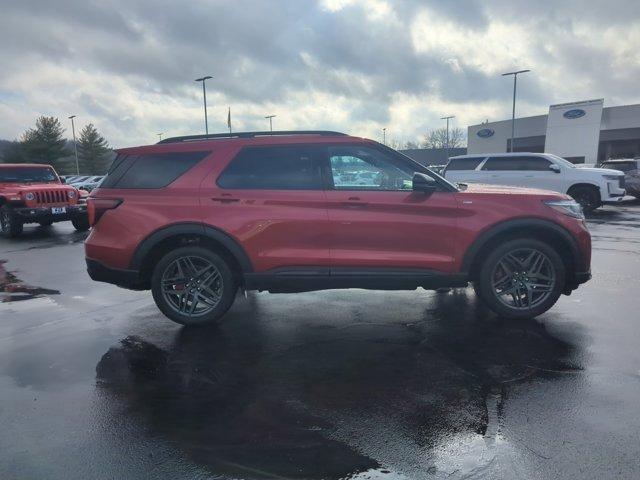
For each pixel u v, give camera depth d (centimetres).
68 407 331
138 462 267
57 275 778
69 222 1680
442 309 540
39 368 398
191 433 295
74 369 395
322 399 335
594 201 1441
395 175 474
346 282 471
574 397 328
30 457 274
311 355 416
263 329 486
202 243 494
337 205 462
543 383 350
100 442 287
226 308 493
